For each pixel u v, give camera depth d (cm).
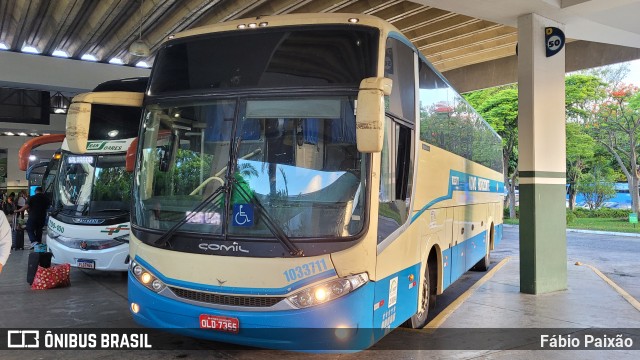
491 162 1240
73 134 481
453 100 796
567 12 886
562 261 934
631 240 2294
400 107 530
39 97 2055
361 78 446
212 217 444
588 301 833
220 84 476
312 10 1265
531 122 884
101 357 527
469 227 915
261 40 479
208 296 438
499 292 908
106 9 1320
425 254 607
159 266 459
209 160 464
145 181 495
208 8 1248
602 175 3819
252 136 452
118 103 508
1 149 3947
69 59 1819
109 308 747
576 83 3244
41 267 895
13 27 1565
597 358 550
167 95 495
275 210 430
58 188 1004
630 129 3309
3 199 3097
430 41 1545
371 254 433
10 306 759
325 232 423
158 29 1490
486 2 847
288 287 417
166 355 532
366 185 433
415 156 571
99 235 922
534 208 886
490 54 1759
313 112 445
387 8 1316
